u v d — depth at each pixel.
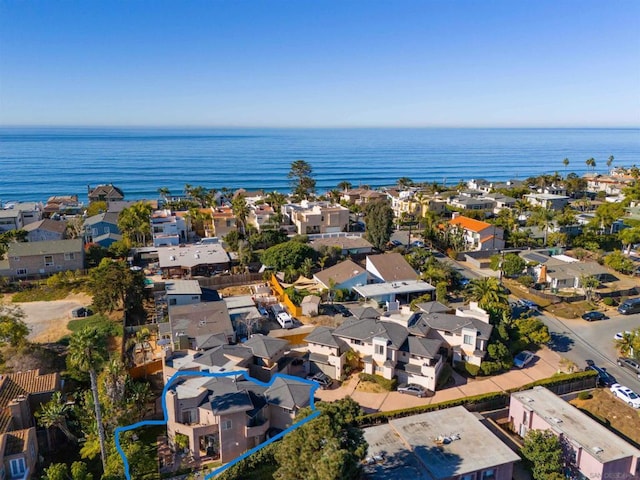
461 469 36.50
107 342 59.97
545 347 62.78
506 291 81.88
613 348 62.94
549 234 110.25
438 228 112.31
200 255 90.19
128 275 69.25
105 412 42.41
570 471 39.81
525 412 45.38
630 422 47.53
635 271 90.25
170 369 47.56
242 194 165.88
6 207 129.50
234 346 51.81
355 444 33.53
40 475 38.28
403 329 55.75
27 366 51.34
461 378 54.88
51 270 83.56
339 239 102.69
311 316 69.62
